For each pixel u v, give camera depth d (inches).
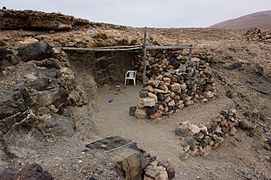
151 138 319.9
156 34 750.5
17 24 409.7
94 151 228.5
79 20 502.3
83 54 443.2
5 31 392.8
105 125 340.5
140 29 780.6
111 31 548.7
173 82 402.3
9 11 399.5
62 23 456.8
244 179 322.3
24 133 234.5
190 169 287.9
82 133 287.1
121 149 232.2
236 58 689.0
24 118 240.7
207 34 897.5
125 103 435.5
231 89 563.5
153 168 236.4
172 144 313.9
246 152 399.2
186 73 428.1
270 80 648.4
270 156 408.2
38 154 214.7
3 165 185.0
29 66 311.3
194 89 447.2
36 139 239.6
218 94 518.3
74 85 363.9
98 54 483.2
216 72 602.5
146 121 365.1
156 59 553.6
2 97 241.3
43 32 432.1
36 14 421.7
